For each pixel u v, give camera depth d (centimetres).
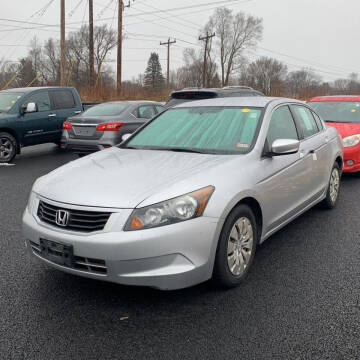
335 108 838
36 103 1016
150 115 966
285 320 282
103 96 2698
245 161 346
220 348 251
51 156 1060
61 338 263
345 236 451
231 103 438
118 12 2680
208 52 5225
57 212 294
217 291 324
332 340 259
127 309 299
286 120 441
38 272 361
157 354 246
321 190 500
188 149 384
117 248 270
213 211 293
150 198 281
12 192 657
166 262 278
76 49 5838
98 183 309
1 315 290
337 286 332
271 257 394
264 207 353
